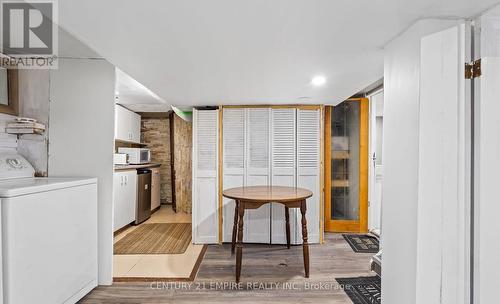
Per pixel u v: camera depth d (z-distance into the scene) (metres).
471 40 1.28
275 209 3.62
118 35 1.52
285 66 2.06
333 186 4.14
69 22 1.36
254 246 3.57
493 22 1.22
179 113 4.23
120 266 2.90
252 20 1.33
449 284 1.25
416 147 1.26
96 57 2.43
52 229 1.88
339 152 4.14
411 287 1.29
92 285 2.36
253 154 3.66
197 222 3.65
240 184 3.66
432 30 1.27
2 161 2.15
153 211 5.59
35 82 2.44
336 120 4.15
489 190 1.23
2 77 2.28
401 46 1.45
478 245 1.24
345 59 1.89
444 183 1.25
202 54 1.81
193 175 3.68
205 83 2.57
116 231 3.99
